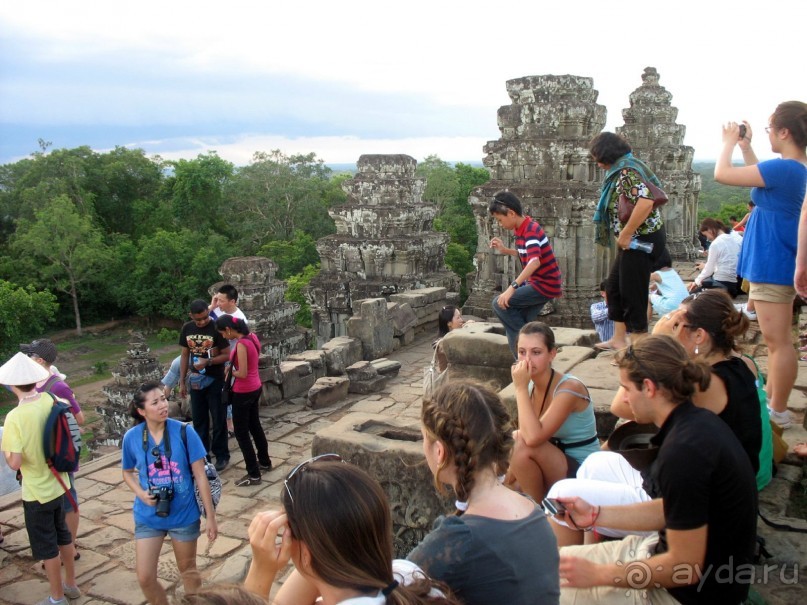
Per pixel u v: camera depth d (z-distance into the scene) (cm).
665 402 289
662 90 1936
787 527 370
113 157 5909
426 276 1639
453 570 233
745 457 278
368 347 1113
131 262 5031
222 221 5681
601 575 287
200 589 189
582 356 634
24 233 4875
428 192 4816
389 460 450
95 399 3472
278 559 225
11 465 497
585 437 422
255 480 710
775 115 442
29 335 4191
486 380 673
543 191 1163
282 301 1526
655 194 575
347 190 1728
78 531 636
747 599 304
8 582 569
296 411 920
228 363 728
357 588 200
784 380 465
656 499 309
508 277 1244
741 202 3962
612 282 636
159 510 463
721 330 357
